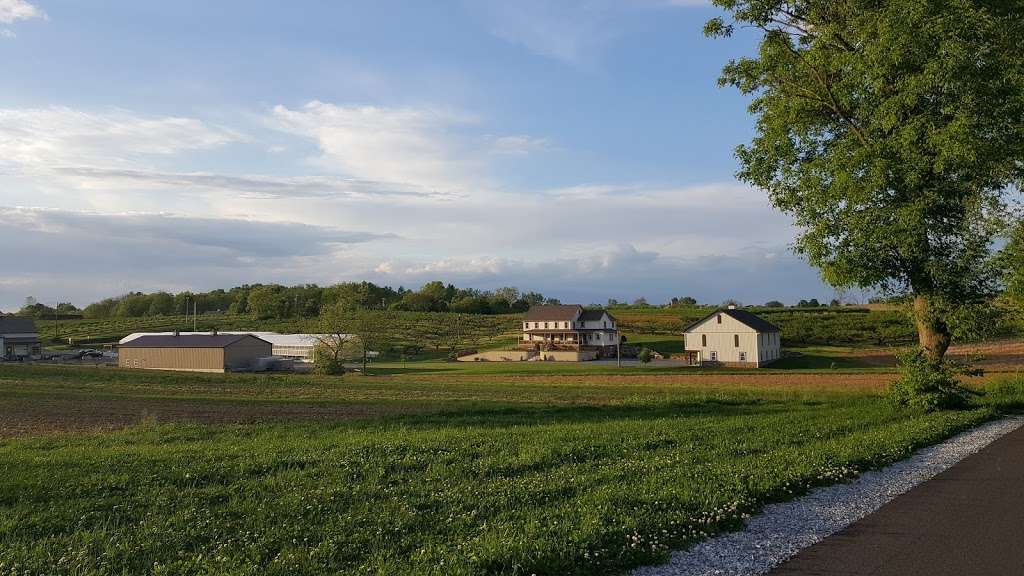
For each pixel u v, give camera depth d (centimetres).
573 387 4666
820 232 2314
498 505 1003
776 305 16488
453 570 710
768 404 3103
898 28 1986
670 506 966
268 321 15312
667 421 2197
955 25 1936
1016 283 2288
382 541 839
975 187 2177
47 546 844
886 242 2194
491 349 10725
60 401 3872
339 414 3062
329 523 923
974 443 1594
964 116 1950
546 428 2067
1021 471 1255
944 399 2231
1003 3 2075
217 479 1259
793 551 790
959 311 2242
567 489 1100
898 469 1281
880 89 2122
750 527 898
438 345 11762
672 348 10638
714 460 1353
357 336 8356
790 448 1482
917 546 801
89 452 1681
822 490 1112
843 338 9912
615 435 1795
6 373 5944
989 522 902
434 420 2642
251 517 959
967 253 2253
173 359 9131
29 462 1455
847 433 1756
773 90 2562
